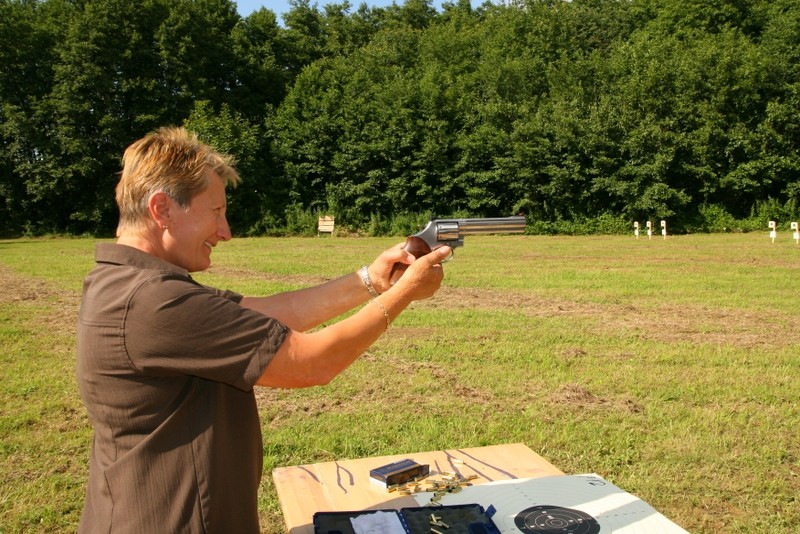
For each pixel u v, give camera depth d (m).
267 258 21.83
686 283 15.12
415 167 37.94
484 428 6.07
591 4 52.97
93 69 35.34
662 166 34.66
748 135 35.41
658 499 4.74
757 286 14.61
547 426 6.12
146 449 2.05
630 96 36.25
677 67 36.34
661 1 46.53
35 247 28.11
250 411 2.29
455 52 46.22
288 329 2.16
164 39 37.75
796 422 6.20
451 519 2.79
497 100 38.25
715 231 35.41
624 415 6.42
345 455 5.54
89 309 2.09
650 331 10.20
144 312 2.01
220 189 2.30
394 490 3.22
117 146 36.47
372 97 39.41
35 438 5.92
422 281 2.39
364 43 54.25
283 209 38.31
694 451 5.53
